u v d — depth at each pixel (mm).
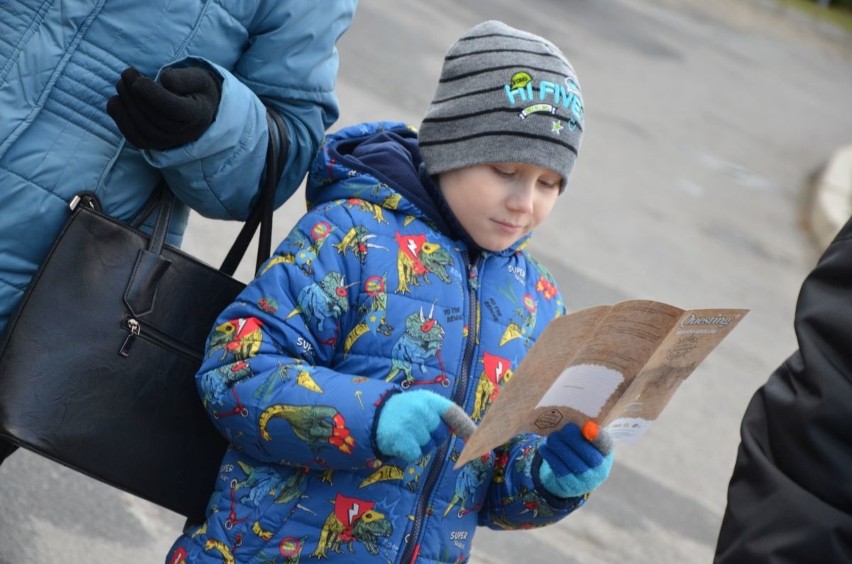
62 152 3811
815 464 3086
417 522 3650
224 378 3541
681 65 24859
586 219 13820
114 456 3783
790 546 3078
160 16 3811
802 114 24578
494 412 3131
